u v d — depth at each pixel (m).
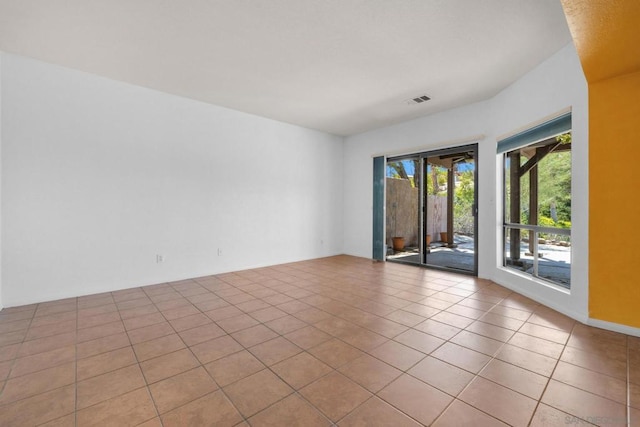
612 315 2.66
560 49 3.12
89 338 2.56
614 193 2.65
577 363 2.12
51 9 2.50
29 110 3.38
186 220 4.63
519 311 3.17
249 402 1.72
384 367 2.09
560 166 3.32
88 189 3.77
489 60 3.37
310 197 6.42
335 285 4.27
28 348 2.38
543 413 1.61
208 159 4.86
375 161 6.40
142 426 1.53
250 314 3.12
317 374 2.01
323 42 3.02
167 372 2.04
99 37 2.94
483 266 4.65
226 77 3.85
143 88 4.19
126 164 4.06
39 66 3.44
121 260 4.04
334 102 4.74
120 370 2.07
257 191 5.52
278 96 4.50
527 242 3.92
